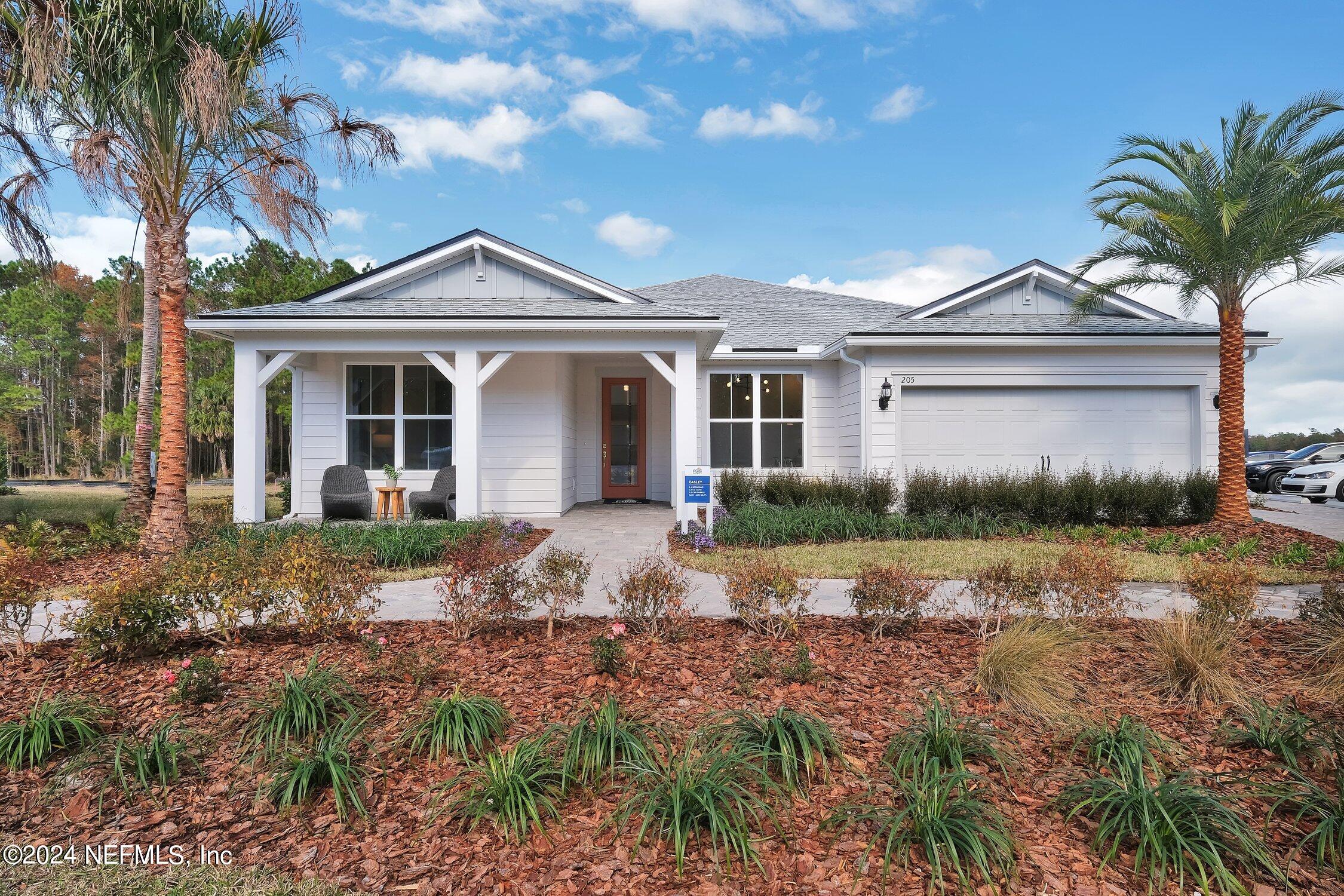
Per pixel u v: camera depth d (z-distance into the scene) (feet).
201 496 66.80
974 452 40.22
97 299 118.42
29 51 23.48
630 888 7.47
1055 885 7.55
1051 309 43.93
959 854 7.89
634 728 10.23
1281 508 43.39
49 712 10.74
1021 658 12.35
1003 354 39.81
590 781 9.32
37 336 127.54
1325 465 51.06
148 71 25.98
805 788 9.30
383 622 17.52
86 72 25.68
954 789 8.85
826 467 45.19
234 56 27.35
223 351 104.42
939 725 9.84
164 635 14.58
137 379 127.34
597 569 24.82
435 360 33.68
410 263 38.27
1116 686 12.89
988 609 16.11
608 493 48.67
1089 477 35.88
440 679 13.06
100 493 68.39
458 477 33.55
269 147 28.89
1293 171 29.58
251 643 15.61
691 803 8.32
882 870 7.55
